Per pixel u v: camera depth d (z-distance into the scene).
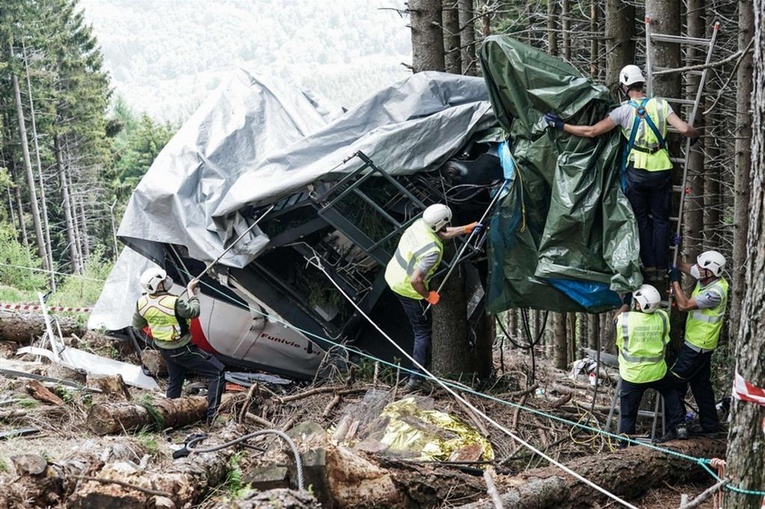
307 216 9.40
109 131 52.28
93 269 26.50
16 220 43.56
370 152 8.62
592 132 7.95
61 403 8.23
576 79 8.05
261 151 10.30
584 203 8.09
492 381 10.46
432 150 8.73
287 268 10.04
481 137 8.98
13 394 8.38
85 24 49.44
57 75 46.91
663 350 8.21
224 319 10.49
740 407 5.74
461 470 7.24
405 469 6.64
